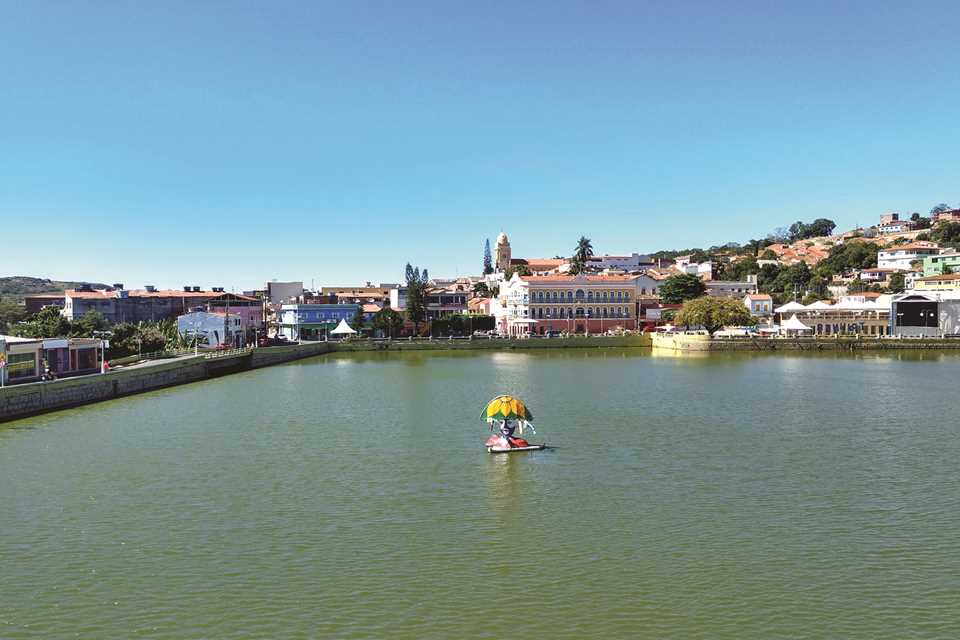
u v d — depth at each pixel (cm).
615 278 19925
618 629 2409
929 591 2675
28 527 3397
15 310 18712
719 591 2683
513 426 5288
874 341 15488
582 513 3569
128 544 3169
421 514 3566
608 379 9769
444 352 16138
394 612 2528
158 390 8906
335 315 19450
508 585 2738
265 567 2911
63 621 2470
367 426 6022
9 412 6506
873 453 4862
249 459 4769
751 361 12975
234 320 15962
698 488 4000
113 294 18312
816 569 2870
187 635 2377
